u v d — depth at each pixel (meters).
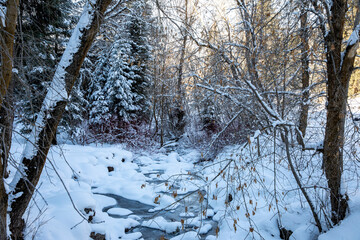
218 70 6.62
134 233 5.64
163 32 5.63
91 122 14.20
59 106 3.19
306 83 6.94
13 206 3.21
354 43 3.73
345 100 3.98
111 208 7.01
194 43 6.52
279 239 4.93
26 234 3.50
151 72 16.14
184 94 8.16
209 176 9.41
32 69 2.55
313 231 4.45
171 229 5.84
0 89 2.37
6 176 3.29
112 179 9.21
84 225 4.38
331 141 4.08
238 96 7.50
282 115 5.89
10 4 2.47
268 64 6.20
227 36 7.04
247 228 5.32
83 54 3.36
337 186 4.11
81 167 8.98
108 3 3.37
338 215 4.14
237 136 10.10
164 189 8.62
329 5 4.16
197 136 15.45
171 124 18.42
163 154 14.80
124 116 14.96
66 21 10.33
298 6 5.45
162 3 5.21
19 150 6.31
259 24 6.11
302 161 5.26
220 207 6.95
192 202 7.60
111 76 14.80
